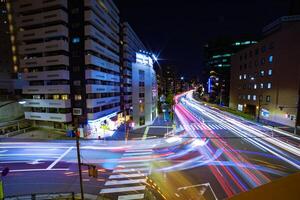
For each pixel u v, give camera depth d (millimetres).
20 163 22234
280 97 41500
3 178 18734
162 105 74250
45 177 18984
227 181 17719
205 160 22578
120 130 39000
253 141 29703
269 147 26906
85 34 33406
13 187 17172
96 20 35031
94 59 34312
